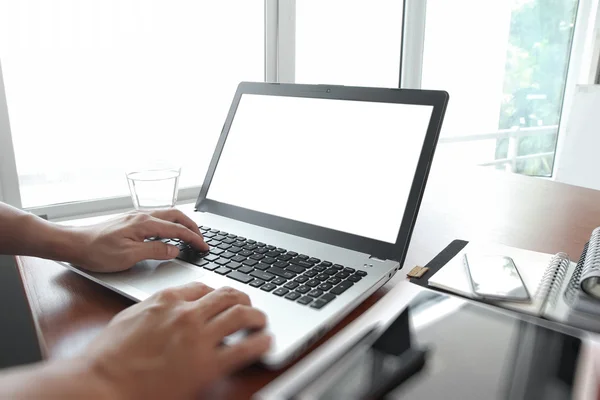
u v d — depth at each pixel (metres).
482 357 0.38
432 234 0.76
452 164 1.29
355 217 0.61
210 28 1.20
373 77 1.63
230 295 0.43
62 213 1.07
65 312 0.50
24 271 0.60
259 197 0.72
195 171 1.26
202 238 0.62
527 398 0.34
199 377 0.34
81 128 1.06
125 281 0.53
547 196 0.98
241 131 0.78
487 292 0.50
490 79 1.95
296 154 0.70
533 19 1.96
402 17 1.64
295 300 0.47
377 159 0.62
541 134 2.16
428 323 0.44
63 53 1.00
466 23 1.80
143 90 1.12
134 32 1.08
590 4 1.96
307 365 0.38
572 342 0.41
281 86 0.76
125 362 0.33
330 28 1.46
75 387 0.29
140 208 0.86
